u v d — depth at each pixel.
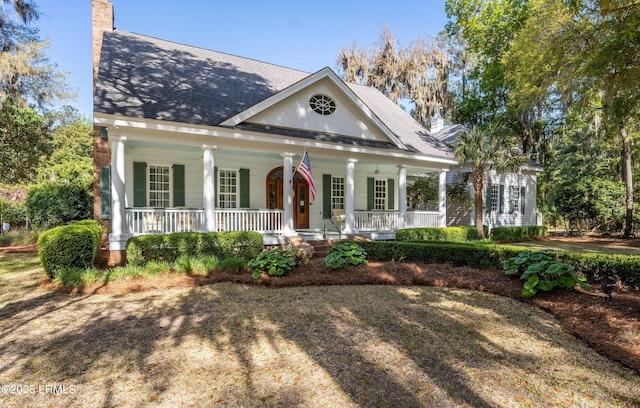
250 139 10.59
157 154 11.93
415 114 29.58
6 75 15.41
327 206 15.51
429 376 3.64
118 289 7.00
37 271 8.98
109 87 9.76
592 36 10.28
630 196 19.62
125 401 3.21
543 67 12.12
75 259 7.69
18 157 20.19
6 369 3.83
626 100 10.03
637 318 4.95
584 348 4.35
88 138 40.00
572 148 28.89
